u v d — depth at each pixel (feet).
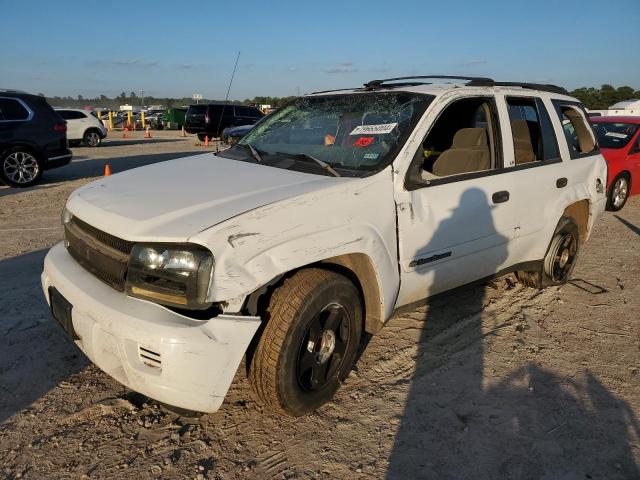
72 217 10.22
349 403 10.14
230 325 7.84
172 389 7.70
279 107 14.56
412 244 10.57
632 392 10.83
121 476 8.07
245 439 9.03
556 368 11.68
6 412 9.46
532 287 16.16
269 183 9.77
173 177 10.70
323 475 8.27
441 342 12.68
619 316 14.55
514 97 13.39
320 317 9.29
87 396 10.02
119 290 8.42
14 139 32.40
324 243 8.82
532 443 9.16
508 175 12.76
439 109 11.29
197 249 7.78
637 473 8.53
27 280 15.61
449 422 9.66
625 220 27.22
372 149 10.83
